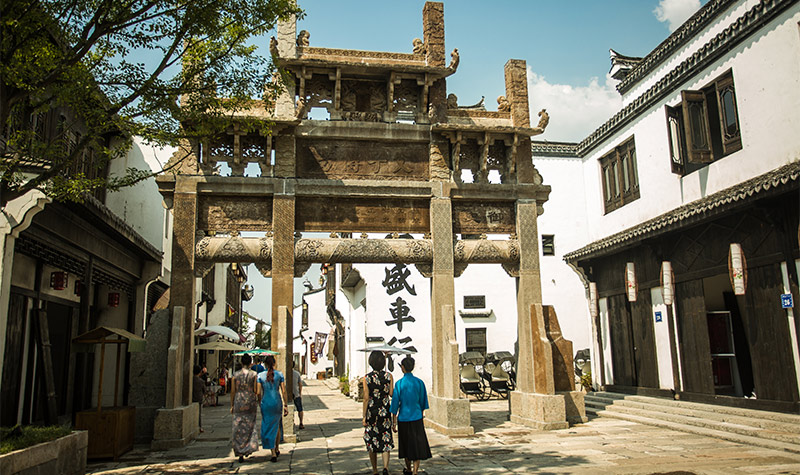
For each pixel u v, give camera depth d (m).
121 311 15.42
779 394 10.45
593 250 16.39
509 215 13.39
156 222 17.44
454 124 12.72
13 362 9.62
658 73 17.75
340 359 30.86
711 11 15.12
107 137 14.16
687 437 10.38
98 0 7.33
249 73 8.62
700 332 12.86
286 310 11.42
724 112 13.09
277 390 9.16
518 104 13.48
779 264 10.52
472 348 20.61
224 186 11.84
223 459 9.14
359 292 22.94
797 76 11.01
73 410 12.80
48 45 7.41
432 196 12.77
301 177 12.38
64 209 10.26
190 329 11.22
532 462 8.47
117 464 8.80
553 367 12.57
